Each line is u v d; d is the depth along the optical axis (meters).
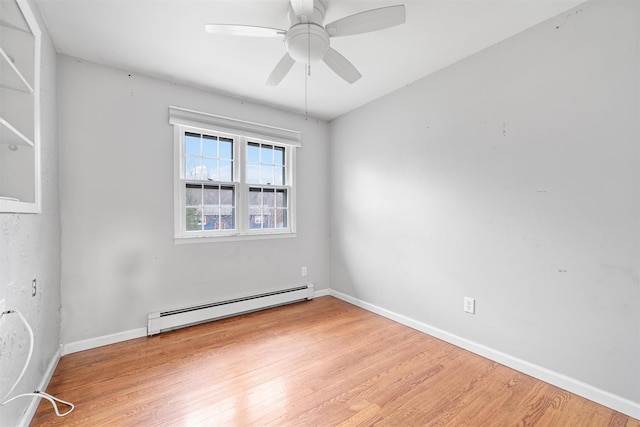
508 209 2.04
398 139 2.85
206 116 2.82
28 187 1.50
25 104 1.48
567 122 1.75
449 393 1.74
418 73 2.54
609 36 1.59
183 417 1.52
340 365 2.05
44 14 1.73
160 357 2.14
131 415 1.53
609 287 1.61
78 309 2.24
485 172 2.16
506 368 2.02
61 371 1.94
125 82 2.43
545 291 1.86
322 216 3.74
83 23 1.83
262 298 3.14
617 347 1.59
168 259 2.64
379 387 1.80
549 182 1.83
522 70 1.95
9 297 1.22
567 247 1.76
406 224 2.78
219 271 2.93
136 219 2.48
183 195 2.74
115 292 2.39
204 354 2.20
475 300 2.23
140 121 2.50
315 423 1.49
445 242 2.45
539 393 1.74
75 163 2.22
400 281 2.85
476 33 1.98
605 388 1.62
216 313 2.83
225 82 2.67
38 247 1.60
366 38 2.03
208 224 2.91
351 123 3.42
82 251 2.25
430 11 1.75
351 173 3.44
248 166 3.19
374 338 2.49
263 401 1.66
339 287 3.64
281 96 3.00
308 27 1.51
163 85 2.61
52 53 1.99
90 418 1.51
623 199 1.56
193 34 1.97
